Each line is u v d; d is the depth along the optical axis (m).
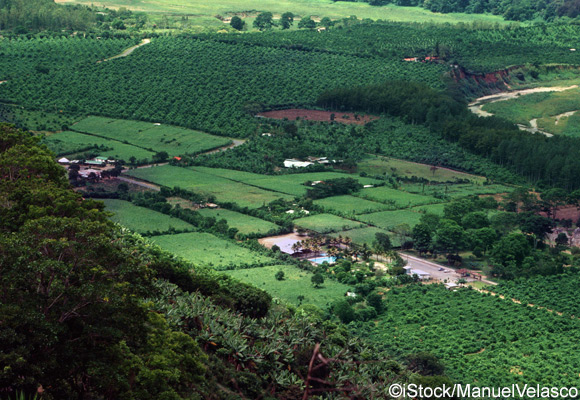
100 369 89.88
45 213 125.81
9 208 131.00
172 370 99.00
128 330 97.31
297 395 112.12
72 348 90.38
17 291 89.50
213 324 124.00
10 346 86.00
